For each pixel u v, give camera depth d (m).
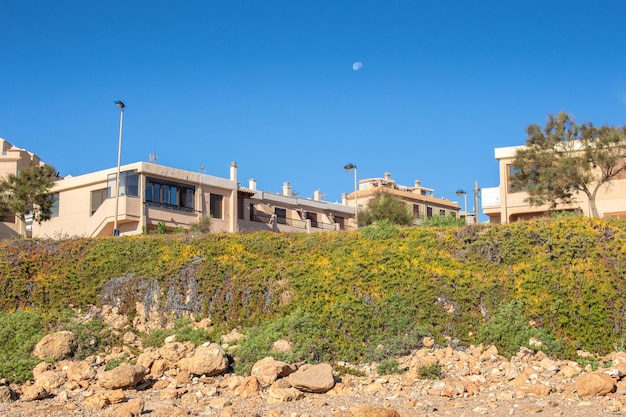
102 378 21.17
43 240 31.16
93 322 26.17
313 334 24.28
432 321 24.75
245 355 23.05
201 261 28.56
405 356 23.25
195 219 53.06
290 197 65.06
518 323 23.89
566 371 20.89
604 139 37.03
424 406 18.19
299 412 18.09
